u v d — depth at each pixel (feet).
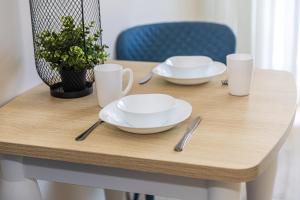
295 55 8.68
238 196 3.13
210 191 3.16
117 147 3.24
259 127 3.48
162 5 7.93
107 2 6.40
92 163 3.22
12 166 3.66
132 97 3.72
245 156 3.02
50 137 3.45
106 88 3.94
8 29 4.42
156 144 3.26
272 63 8.75
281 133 3.36
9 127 3.66
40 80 4.97
